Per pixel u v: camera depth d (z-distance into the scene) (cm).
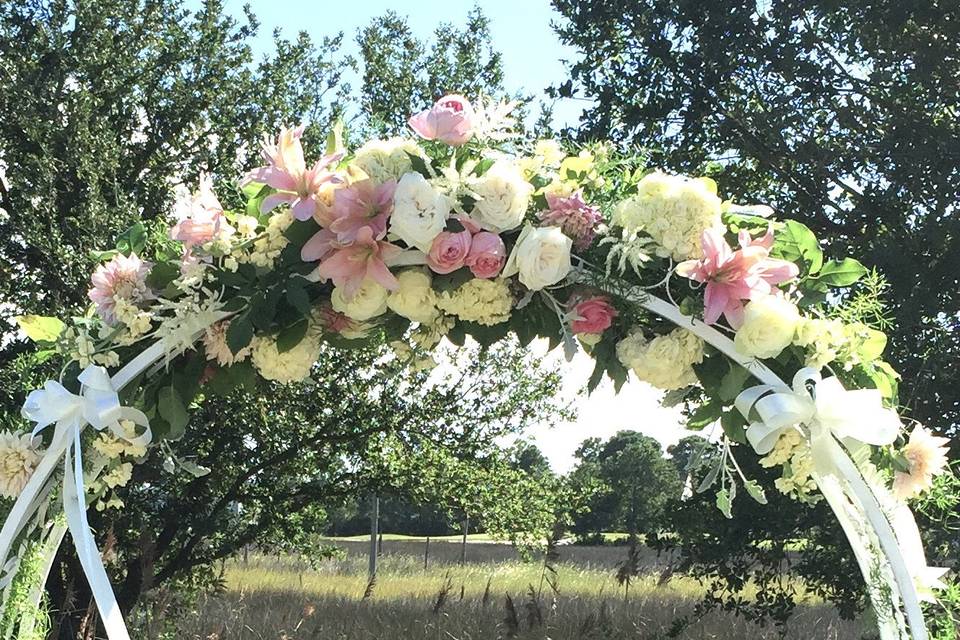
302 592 1152
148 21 909
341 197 245
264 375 267
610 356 265
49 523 269
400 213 241
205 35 920
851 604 633
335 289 254
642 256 243
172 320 255
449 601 923
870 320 570
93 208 737
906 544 250
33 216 735
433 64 956
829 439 240
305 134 902
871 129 671
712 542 654
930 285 588
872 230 650
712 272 241
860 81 684
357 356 856
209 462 821
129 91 879
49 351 271
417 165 252
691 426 275
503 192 246
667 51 724
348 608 942
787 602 662
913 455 254
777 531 634
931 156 614
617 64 768
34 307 702
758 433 243
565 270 245
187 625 802
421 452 903
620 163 276
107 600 235
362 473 903
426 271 255
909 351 584
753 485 262
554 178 267
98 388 253
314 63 947
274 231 252
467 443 898
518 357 909
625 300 254
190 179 884
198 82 900
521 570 1260
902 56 664
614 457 2111
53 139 775
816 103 711
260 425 839
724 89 727
